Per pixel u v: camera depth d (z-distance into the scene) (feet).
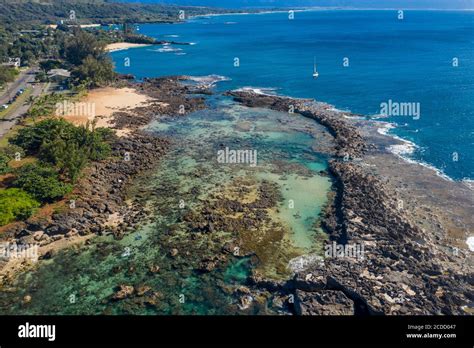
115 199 213.46
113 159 257.75
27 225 182.70
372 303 139.23
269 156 268.41
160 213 202.49
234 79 490.90
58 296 151.23
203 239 182.09
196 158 265.34
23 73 517.14
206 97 410.93
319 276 152.56
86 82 423.64
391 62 552.82
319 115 338.54
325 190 224.53
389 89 412.57
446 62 533.55
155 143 284.61
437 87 410.31
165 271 163.63
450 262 162.50
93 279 159.63
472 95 378.73
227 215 199.52
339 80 461.78
